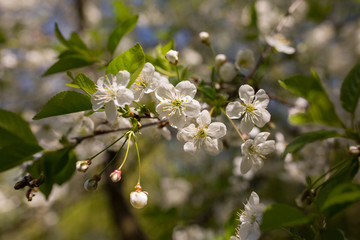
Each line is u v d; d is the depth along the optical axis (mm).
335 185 310
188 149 327
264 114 335
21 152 357
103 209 1164
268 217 281
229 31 785
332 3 745
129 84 315
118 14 576
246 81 391
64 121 383
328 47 656
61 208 856
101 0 991
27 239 900
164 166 830
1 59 703
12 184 433
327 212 287
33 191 330
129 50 314
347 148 333
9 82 753
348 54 641
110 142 376
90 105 329
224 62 405
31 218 836
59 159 372
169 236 646
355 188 271
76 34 405
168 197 749
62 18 972
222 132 324
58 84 815
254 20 576
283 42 440
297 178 499
